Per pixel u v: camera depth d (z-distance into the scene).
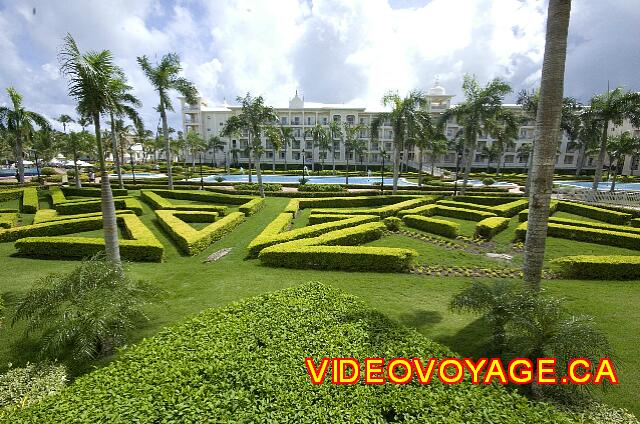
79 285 5.91
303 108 63.59
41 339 6.29
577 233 13.77
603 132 24.08
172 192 24.83
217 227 14.36
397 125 24.25
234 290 8.51
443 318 7.12
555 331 4.77
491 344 5.96
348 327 5.33
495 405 3.72
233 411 3.54
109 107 8.85
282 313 5.81
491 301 5.57
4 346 6.23
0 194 22.34
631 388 4.87
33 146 30.56
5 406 4.62
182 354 4.53
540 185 6.57
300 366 4.29
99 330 5.57
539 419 3.54
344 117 64.25
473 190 30.12
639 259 9.73
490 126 24.38
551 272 10.24
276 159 65.69
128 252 11.48
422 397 3.82
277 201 24.17
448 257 11.85
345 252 10.30
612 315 7.10
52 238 11.99
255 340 4.91
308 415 3.50
